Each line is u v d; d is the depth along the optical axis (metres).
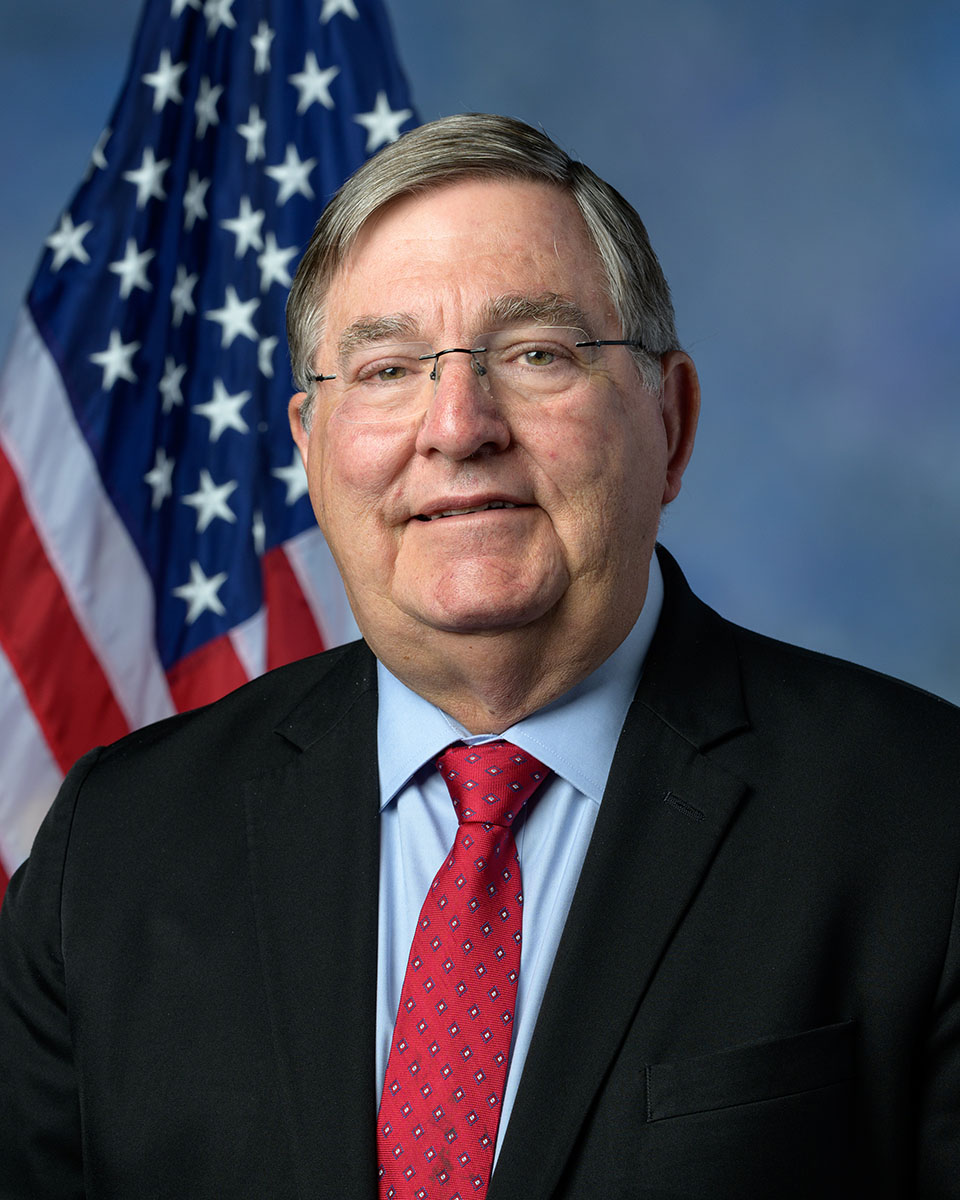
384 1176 1.06
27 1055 1.27
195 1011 1.17
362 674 1.32
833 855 1.11
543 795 1.18
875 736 1.17
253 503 2.27
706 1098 1.04
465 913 1.12
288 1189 1.08
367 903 1.16
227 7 2.33
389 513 1.13
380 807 1.22
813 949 1.08
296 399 1.30
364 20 2.32
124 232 2.26
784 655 1.29
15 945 1.29
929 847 1.11
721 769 1.17
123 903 1.24
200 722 1.38
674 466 1.28
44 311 2.24
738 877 1.11
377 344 1.13
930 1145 1.09
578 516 1.11
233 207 2.33
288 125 2.31
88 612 2.21
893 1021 1.07
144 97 2.28
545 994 1.08
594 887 1.11
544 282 1.12
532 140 1.15
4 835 2.18
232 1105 1.12
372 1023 1.11
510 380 1.11
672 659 1.24
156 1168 1.14
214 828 1.26
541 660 1.14
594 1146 1.04
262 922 1.18
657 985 1.08
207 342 2.32
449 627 1.11
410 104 2.30
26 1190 1.26
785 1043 1.05
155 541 2.26
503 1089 1.07
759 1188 1.02
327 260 1.19
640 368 1.18
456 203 1.13
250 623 2.26
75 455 2.22
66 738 2.20
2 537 2.20
